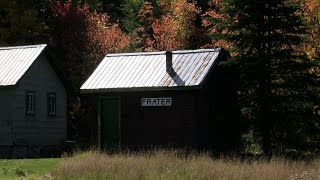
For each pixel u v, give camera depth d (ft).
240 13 86.28
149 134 90.27
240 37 86.28
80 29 144.15
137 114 91.35
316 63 84.53
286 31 85.71
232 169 58.80
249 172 57.06
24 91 111.96
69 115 143.95
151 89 88.28
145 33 169.89
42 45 115.85
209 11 130.11
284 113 83.71
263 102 84.02
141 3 199.82
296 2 91.76
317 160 66.64
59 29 145.18
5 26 140.05
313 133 87.40
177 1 140.46
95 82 93.09
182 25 135.74
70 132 145.18
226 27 88.12
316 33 93.81
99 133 93.97
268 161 68.13
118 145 92.27
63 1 152.97
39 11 149.38
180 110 88.17
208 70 87.61
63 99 124.57
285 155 78.84
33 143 113.80
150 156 70.44
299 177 53.62
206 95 90.07
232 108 89.71
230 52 91.20
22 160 84.89
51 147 119.24
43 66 118.21
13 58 114.11
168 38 138.41
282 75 86.79
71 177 61.11
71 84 133.08
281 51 85.61
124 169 61.46
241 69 86.79
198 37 135.13
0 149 109.40
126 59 96.27
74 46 142.51
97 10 193.88
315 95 85.30
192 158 68.23
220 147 93.20
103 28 151.33
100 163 64.54
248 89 88.28
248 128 90.33
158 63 93.09
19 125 110.22
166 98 89.30
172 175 57.98
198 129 87.56
